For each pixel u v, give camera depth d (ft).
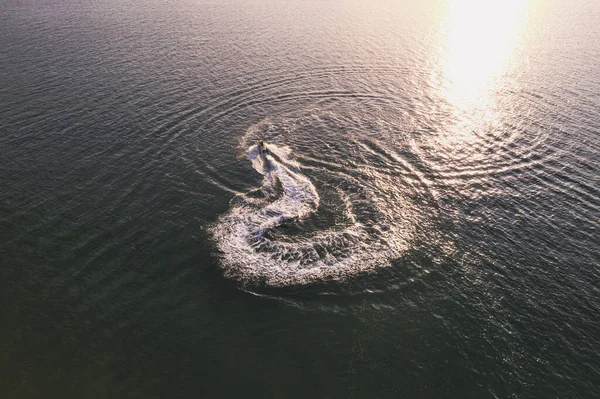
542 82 212.64
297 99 196.34
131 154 153.17
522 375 87.15
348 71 226.58
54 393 83.41
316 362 89.20
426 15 334.65
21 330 94.73
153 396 83.10
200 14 320.29
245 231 121.29
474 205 131.75
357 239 118.93
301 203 132.16
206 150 156.87
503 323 97.25
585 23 306.76
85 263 110.73
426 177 144.36
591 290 104.78
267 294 103.45
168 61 230.89
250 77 215.72
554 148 159.53
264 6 350.84
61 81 203.31
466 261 112.57
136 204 130.52
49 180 139.44
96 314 98.37
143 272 108.78
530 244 117.80
